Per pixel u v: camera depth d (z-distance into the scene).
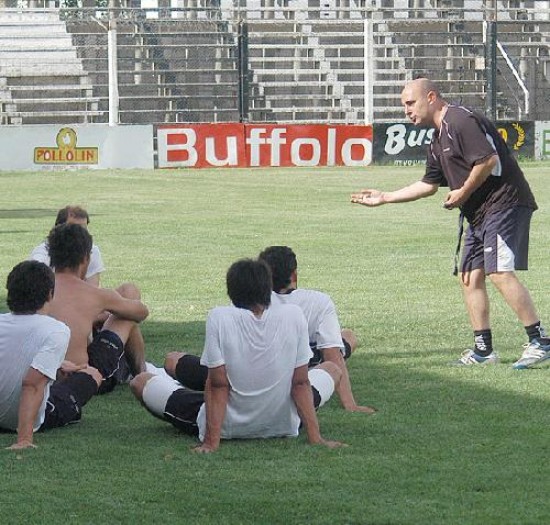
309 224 46.47
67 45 99.31
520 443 14.80
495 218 19.70
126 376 18.84
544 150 86.38
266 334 14.42
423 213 50.97
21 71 97.00
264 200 57.69
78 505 12.19
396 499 12.33
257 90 99.12
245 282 14.39
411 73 101.44
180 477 13.21
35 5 109.19
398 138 84.38
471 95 99.31
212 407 14.41
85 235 17.17
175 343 22.64
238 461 13.88
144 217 49.50
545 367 20.12
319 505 12.12
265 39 102.50
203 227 45.44
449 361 20.77
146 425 16.08
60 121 96.19
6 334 14.93
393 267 33.81
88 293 17.05
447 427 15.71
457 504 12.16
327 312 16.84
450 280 31.14
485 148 19.28
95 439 15.16
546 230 43.47
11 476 13.31
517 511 11.92
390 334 23.50
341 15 106.12
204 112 96.06
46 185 67.94
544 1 107.38
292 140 83.12
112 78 92.12
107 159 80.81
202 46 94.50
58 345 14.89
